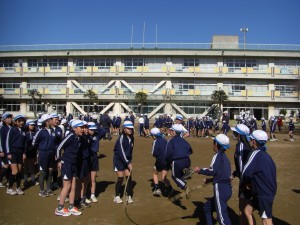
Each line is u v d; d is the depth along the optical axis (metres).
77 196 7.60
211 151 18.56
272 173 5.05
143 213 7.23
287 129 40.97
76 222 6.57
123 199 8.26
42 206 7.63
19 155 8.62
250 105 55.44
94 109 55.84
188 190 7.34
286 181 10.81
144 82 55.66
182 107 54.81
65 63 56.75
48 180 8.65
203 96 53.94
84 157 7.50
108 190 9.25
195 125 28.56
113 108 55.50
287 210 7.58
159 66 55.22
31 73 56.53
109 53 54.84
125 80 55.91
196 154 17.36
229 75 53.81
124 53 54.50
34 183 9.88
